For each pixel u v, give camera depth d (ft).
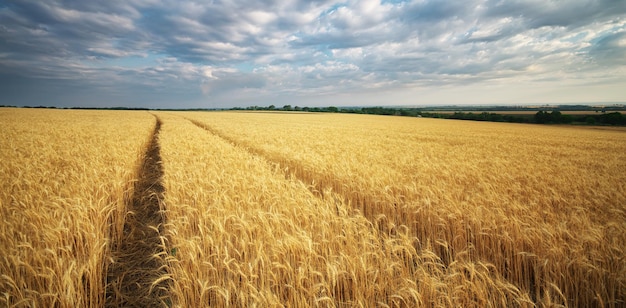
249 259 13.78
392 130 113.19
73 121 112.37
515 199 21.72
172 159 34.06
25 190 20.67
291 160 38.24
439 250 16.88
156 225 21.68
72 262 11.37
